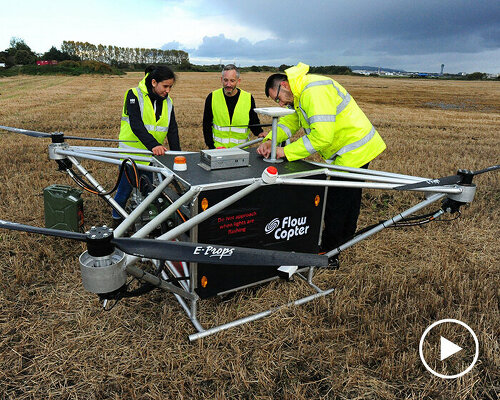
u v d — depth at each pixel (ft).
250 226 10.14
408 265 13.73
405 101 87.61
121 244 6.37
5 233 14.42
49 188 14.06
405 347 9.59
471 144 37.45
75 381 8.40
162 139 15.03
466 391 8.38
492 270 13.47
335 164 12.18
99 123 43.37
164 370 8.78
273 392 8.43
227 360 9.15
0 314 10.25
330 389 8.49
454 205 10.30
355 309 11.00
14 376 8.43
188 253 6.46
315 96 10.43
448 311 10.96
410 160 28.99
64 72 196.85
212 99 15.75
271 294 11.59
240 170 10.44
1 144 29.99
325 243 13.23
